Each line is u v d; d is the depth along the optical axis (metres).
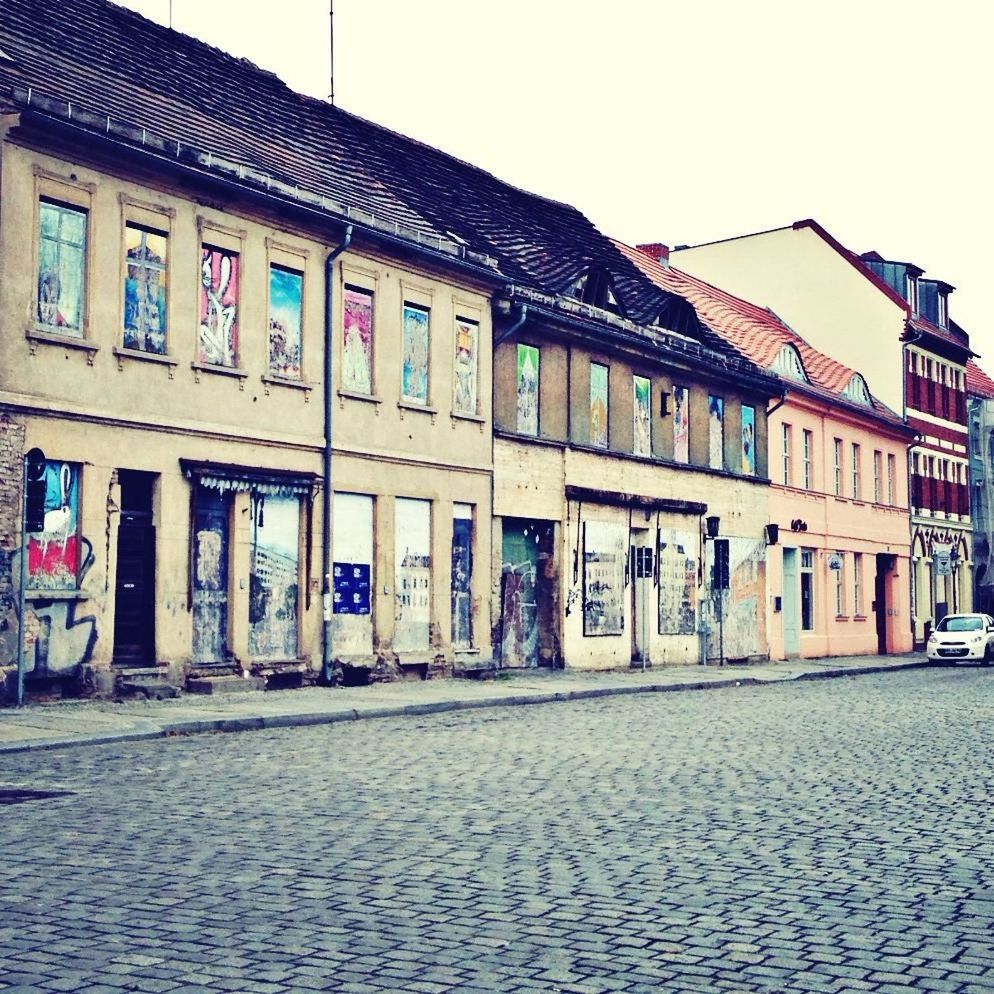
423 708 20.95
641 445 35.53
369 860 8.51
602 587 33.34
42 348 19.41
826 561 47.16
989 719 20.17
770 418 43.31
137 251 21.17
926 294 61.19
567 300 31.78
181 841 9.11
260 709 19.23
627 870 8.29
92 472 20.14
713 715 20.61
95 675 19.94
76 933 6.64
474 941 6.55
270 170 24.17
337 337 25.30
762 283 57.50
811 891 7.76
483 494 29.23
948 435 60.62
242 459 22.98
